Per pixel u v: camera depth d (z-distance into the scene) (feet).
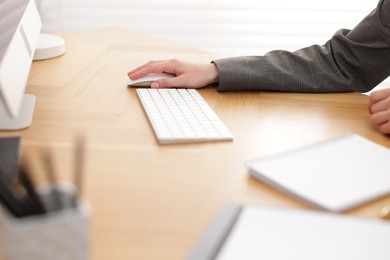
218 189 2.60
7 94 2.78
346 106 3.80
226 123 3.43
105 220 2.31
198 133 3.18
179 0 7.30
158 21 7.39
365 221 2.27
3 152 2.84
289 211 2.33
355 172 2.72
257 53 7.44
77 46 5.35
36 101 3.76
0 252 2.00
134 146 3.05
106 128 3.31
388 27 3.99
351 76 4.13
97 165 2.81
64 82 4.21
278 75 4.06
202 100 3.81
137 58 4.95
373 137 3.27
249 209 2.35
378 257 2.04
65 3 7.27
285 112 3.66
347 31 4.34
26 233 1.76
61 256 1.84
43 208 1.82
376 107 3.52
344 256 2.05
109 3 7.32
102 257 2.06
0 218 1.85
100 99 3.84
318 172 2.70
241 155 2.97
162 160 2.89
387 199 2.52
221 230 2.22
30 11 3.96
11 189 1.83
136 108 3.68
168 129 3.23
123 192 2.55
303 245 2.10
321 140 3.20
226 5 7.29
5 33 3.29
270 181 2.63
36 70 4.51
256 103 3.82
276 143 3.14
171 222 2.31
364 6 7.10
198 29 7.40
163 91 3.99
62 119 3.43
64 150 2.97
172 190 2.58
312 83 4.07
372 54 4.09
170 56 5.05
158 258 2.05
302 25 7.26
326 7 7.16
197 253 2.07
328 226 2.23
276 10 7.23
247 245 2.10
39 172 2.64
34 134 3.19
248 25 7.34
